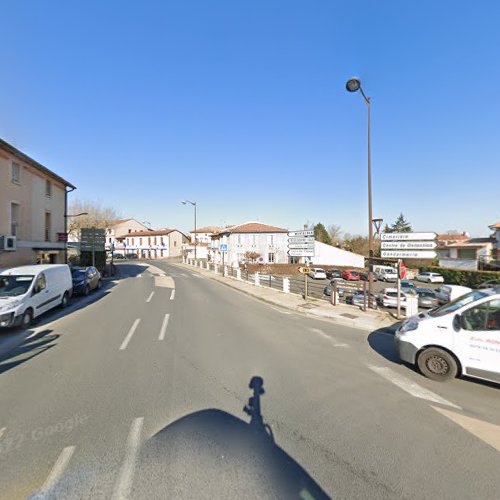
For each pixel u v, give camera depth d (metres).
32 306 8.18
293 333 7.48
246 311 10.42
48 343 6.46
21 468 2.62
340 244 60.88
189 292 15.23
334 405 3.81
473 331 4.34
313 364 5.29
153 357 5.57
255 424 3.34
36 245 17.08
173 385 4.36
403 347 4.98
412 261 40.50
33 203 17.14
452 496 2.34
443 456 2.82
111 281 20.55
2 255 14.31
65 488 2.40
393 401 3.93
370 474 2.57
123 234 73.31
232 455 2.80
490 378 4.20
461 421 3.45
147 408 3.68
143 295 14.03
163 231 65.62
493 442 3.05
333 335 7.33
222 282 20.38
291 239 13.39
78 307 10.93
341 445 2.97
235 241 42.12
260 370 4.97
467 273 26.91
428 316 5.01
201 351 5.94
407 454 2.84
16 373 4.80
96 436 3.09
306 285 13.04
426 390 4.27
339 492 2.37
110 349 6.04
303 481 2.49
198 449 2.88
